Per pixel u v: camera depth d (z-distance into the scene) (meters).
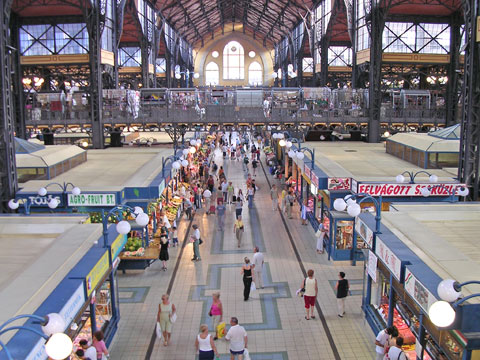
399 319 11.47
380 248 11.23
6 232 12.16
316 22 49.06
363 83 39.34
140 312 13.86
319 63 49.25
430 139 22.19
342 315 13.38
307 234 21.59
